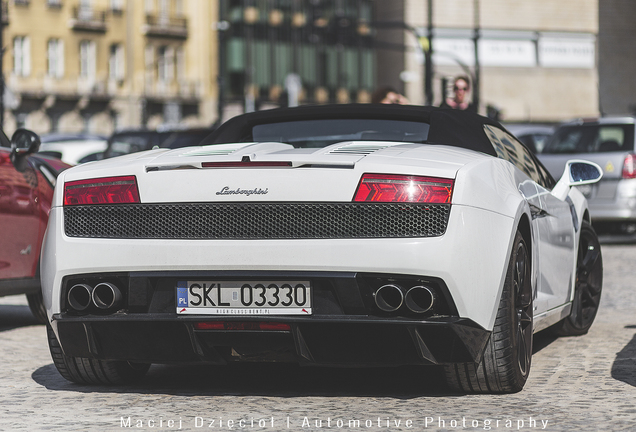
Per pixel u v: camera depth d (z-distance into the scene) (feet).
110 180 27.20
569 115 456.45
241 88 395.55
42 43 364.99
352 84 418.92
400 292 24.90
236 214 26.03
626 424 24.38
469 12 426.51
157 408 26.86
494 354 26.86
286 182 25.88
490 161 28.37
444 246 25.08
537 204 31.32
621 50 475.72
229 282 25.95
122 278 26.76
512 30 442.50
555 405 26.61
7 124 357.41
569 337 39.29
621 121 89.56
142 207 26.71
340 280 25.26
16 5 357.61
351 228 25.49
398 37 421.59
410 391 28.73
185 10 395.75
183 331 26.35
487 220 25.93
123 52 383.86
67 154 151.94
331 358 25.93
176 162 26.71
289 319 25.46
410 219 25.38
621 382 29.86
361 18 419.54
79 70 375.04
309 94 409.08
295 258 25.43
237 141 33.32
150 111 389.80
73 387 30.09
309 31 407.44
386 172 25.57
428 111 32.40
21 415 26.22
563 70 453.99
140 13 386.52
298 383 30.17
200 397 28.22
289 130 33.14
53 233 27.63
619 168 87.15
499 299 26.22
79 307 27.04
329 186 25.63
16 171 43.29
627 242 92.58
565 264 35.55
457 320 25.18
